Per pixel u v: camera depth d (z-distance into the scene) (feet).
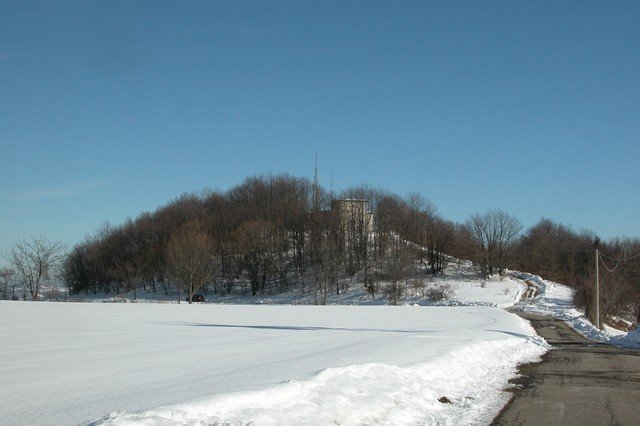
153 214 354.54
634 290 208.74
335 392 32.96
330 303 262.47
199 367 42.04
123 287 337.93
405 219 348.18
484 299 241.96
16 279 274.57
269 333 78.59
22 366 42.42
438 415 34.32
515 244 363.35
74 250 359.25
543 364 61.26
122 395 30.53
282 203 333.62
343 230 312.29
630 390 44.16
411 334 78.74
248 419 25.46
